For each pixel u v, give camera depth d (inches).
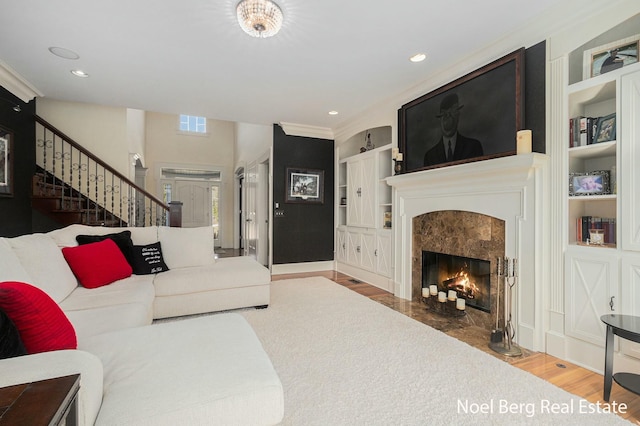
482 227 109.6
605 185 80.3
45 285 76.8
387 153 171.5
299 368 79.1
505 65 98.8
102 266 99.9
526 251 93.9
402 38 98.2
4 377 32.7
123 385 41.8
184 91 142.3
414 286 140.9
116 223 183.2
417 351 89.3
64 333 48.0
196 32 94.7
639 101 71.6
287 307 128.6
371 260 175.5
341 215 214.2
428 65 117.0
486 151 105.2
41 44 101.7
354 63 115.1
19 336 43.3
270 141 204.5
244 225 292.7
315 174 212.1
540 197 90.5
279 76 126.4
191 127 340.8
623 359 74.6
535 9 84.3
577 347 82.9
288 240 205.5
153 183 319.6
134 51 106.3
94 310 75.9
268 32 84.7
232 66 117.3
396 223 149.7
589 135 82.2
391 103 154.1
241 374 45.6
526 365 82.7
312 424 58.3
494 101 102.4
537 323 91.0
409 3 81.0
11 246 71.9
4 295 41.1
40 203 158.2
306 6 82.1
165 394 40.3
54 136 170.2
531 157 86.0
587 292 80.9
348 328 106.2
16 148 143.1
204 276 116.3
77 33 95.1
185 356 50.0
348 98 152.0
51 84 134.6
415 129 137.5
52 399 27.0
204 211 341.4
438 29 93.5
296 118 186.4
